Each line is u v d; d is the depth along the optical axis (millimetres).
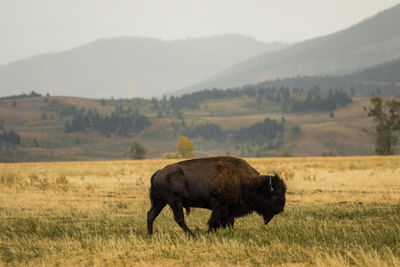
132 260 22844
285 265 21172
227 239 26594
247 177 30328
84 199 52656
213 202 29812
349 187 60531
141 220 36469
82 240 28047
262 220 36281
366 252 22484
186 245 25641
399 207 39156
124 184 70188
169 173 30125
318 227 29438
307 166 117812
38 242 28266
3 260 24109
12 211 42406
